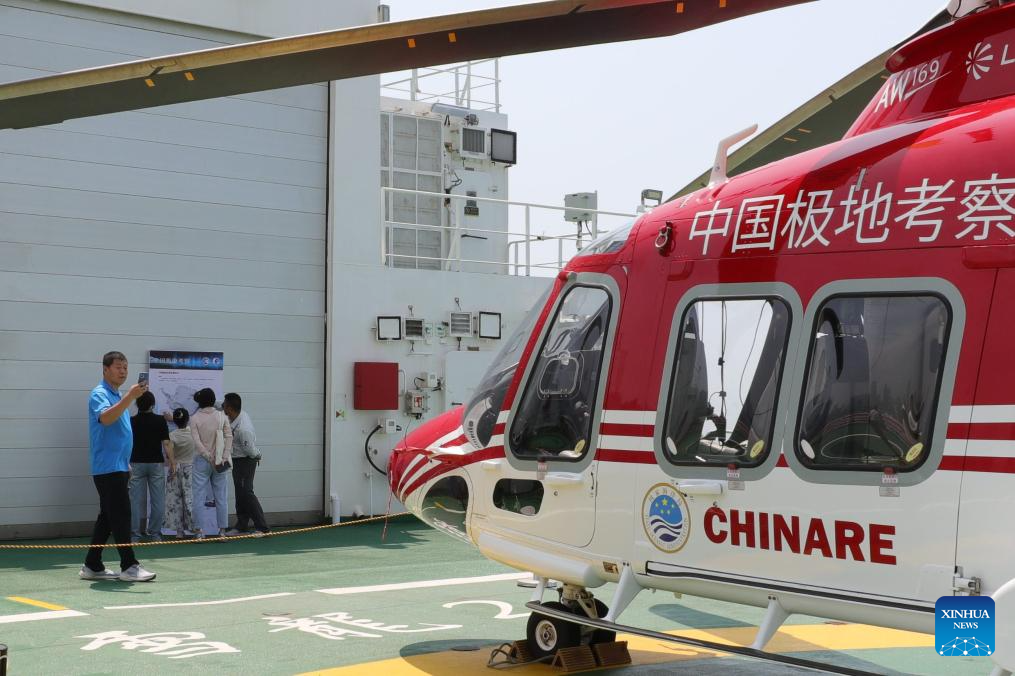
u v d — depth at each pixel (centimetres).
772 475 438
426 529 1258
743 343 459
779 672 562
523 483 539
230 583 877
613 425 500
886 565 404
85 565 884
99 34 1204
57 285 1166
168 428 1134
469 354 1405
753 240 464
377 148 1366
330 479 1315
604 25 361
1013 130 399
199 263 1251
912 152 424
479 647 621
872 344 418
